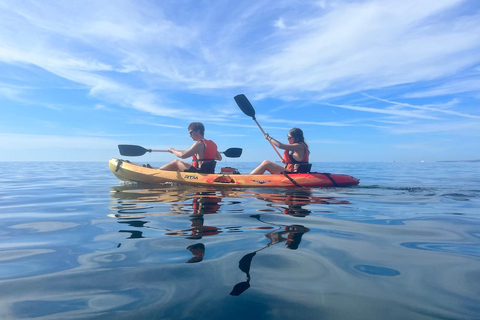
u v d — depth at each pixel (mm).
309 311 1035
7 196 4234
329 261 1504
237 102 5711
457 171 12062
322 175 4824
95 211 2934
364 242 1833
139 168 5469
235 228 2158
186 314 1016
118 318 994
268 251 1652
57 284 1261
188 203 3277
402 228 2184
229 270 1388
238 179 4734
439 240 1890
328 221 2385
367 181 6586
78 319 988
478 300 1108
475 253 1644
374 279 1293
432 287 1215
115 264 1483
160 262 1499
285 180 4723
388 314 1014
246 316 1003
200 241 1848
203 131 5098
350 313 1021
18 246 1819
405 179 7320
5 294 1171
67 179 7527
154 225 2281
